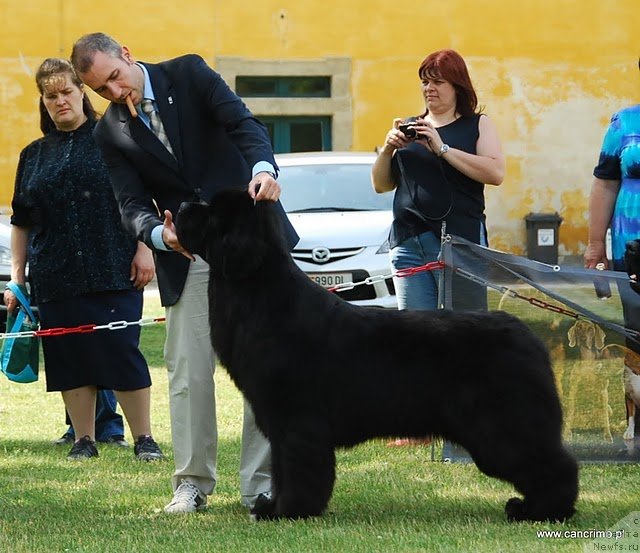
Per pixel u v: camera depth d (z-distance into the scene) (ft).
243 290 24.73
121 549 23.02
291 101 105.81
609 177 33.53
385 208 56.65
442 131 34.12
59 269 36.24
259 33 105.09
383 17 105.81
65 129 36.76
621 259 32.81
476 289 32.73
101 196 36.24
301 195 57.57
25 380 36.68
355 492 29.19
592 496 27.58
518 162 106.83
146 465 34.81
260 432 25.84
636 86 106.93
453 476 31.14
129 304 36.81
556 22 106.11
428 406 24.59
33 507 28.32
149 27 103.96
